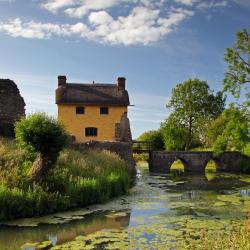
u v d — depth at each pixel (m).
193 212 17.84
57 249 11.80
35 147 18.12
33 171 17.94
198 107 70.69
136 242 12.42
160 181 34.34
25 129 18.22
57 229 14.34
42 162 18.19
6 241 12.80
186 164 51.69
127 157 36.72
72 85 46.41
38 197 16.33
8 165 18.11
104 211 17.75
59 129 18.72
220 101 73.12
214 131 66.44
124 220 15.98
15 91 27.86
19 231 13.98
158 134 73.56
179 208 18.94
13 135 26.73
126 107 44.69
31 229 14.26
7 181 16.75
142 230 14.07
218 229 14.17
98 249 11.73
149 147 56.16
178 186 29.98
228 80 44.66
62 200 17.36
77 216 16.41
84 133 44.12
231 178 39.44
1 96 26.83
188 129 69.88
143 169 54.19
